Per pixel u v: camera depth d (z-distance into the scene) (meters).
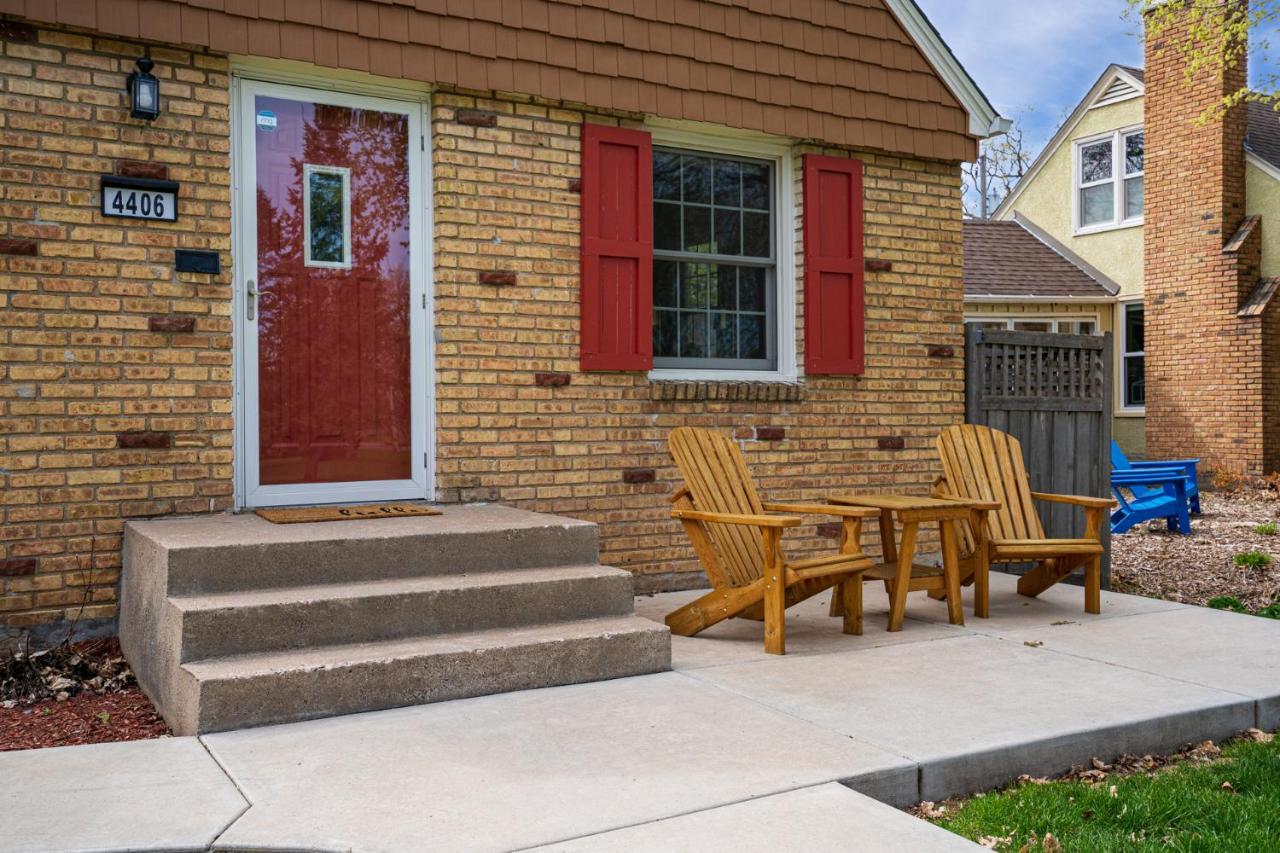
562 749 3.56
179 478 5.24
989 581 7.20
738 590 5.25
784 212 7.24
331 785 3.20
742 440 6.90
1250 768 3.75
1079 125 18.41
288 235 5.67
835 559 5.34
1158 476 10.59
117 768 3.34
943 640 5.39
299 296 5.69
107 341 5.07
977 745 3.62
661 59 6.54
